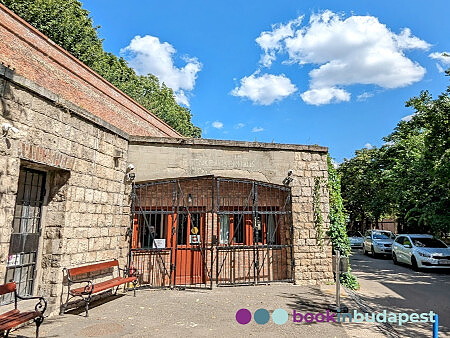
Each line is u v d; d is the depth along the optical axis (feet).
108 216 26.17
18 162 17.16
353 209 103.71
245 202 33.99
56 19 56.90
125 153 29.53
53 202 21.09
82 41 63.72
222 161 31.99
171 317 20.22
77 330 17.47
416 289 32.04
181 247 32.45
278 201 34.09
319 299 25.04
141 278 31.12
